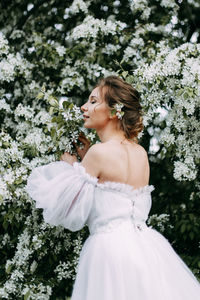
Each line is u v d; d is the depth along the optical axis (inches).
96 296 62.4
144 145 114.7
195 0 128.7
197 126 97.3
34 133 97.2
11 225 98.0
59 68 119.0
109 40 116.2
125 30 120.2
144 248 65.3
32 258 98.4
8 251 106.0
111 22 112.9
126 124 71.7
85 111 73.8
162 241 69.5
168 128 98.4
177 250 112.2
